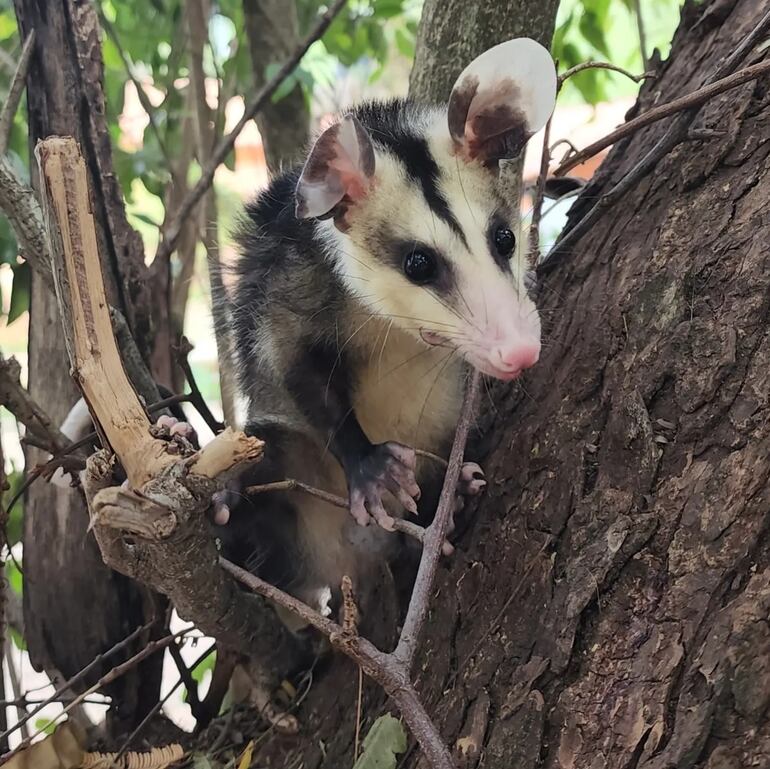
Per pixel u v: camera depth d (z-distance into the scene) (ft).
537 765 0.64
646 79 1.02
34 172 1.00
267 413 1.07
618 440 0.73
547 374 0.84
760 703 0.58
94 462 0.61
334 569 1.06
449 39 1.01
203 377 2.58
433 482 1.03
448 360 1.01
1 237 1.07
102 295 0.60
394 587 0.93
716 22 0.96
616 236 0.87
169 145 1.44
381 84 2.22
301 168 0.98
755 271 0.72
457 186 0.91
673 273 0.77
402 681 0.58
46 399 1.05
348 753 0.81
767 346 0.69
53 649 1.06
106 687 1.04
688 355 0.72
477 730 0.68
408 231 0.89
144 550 0.68
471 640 0.74
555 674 0.66
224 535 0.98
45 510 1.05
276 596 0.66
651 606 0.65
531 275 0.92
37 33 0.98
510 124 0.89
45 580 1.05
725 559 0.63
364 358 1.01
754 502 0.64
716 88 0.78
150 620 0.99
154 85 1.45
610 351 0.78
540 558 0.72
